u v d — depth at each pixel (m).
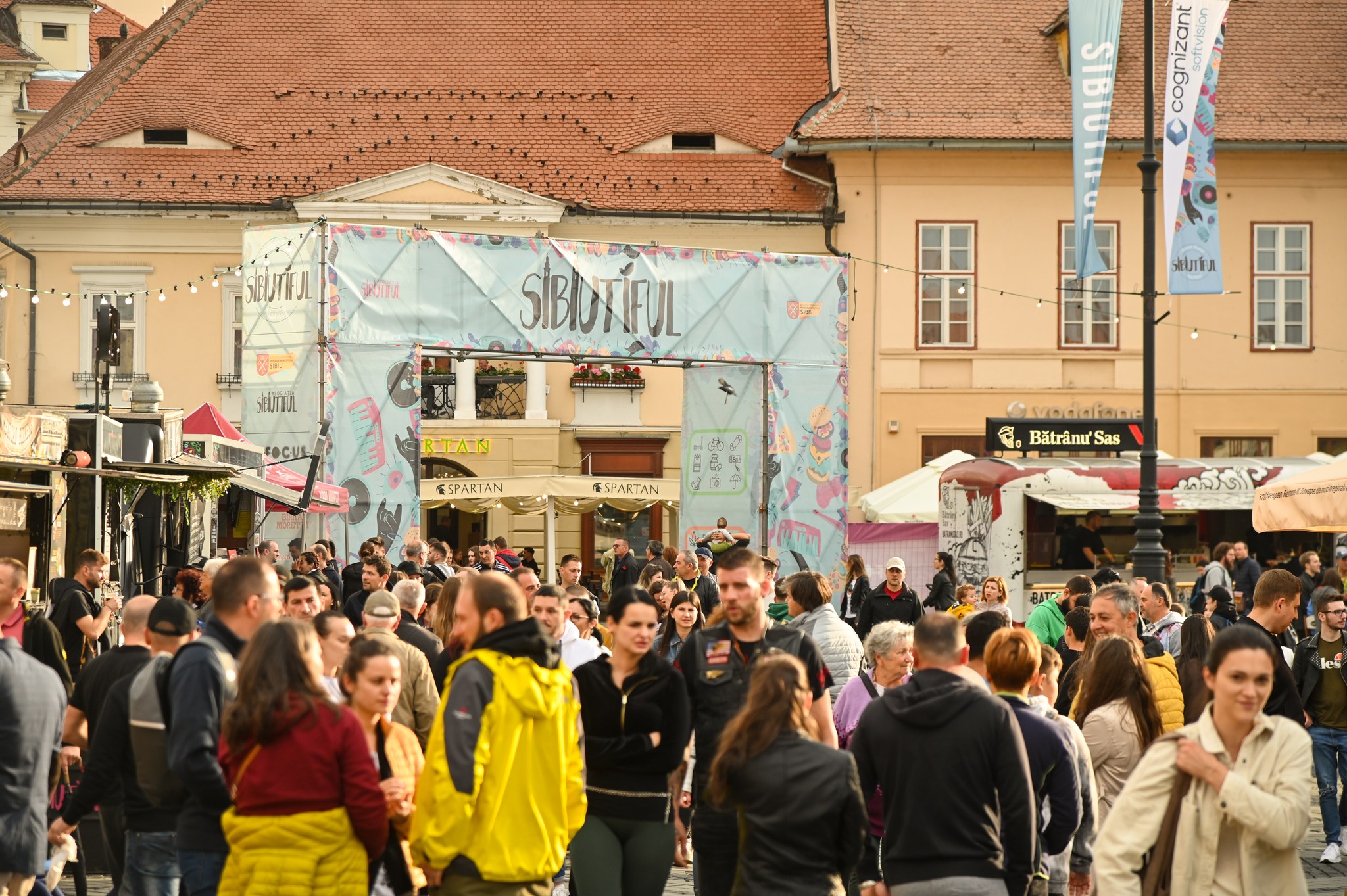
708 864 9.59
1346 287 46.47
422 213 44.09
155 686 8.99
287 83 47.00
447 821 7.94
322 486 26.62
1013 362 45.78
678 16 50.19
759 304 32.50
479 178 44.06
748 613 9.88
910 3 47.97
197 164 45.03
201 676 8.11
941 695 8.06
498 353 29.39
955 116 45.22
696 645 10.02
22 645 12.73
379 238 28.05
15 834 9.10
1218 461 33.81
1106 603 11.31
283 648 7.51
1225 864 7.21
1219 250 27.69
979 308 45.66
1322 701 15.12
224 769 7.96
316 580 14.10
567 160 46.34
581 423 46.78
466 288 28.83
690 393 34.06
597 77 48.56
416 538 22.75
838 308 33.44
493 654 8.24
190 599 14.95
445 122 46.84
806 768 7.80
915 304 45.53
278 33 48.03
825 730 9.81
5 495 19.36
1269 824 7.00
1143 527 24.06
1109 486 32.34
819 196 45.94
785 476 33.03
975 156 45.38
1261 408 46.34
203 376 44.75
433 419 45.91
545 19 49.69
